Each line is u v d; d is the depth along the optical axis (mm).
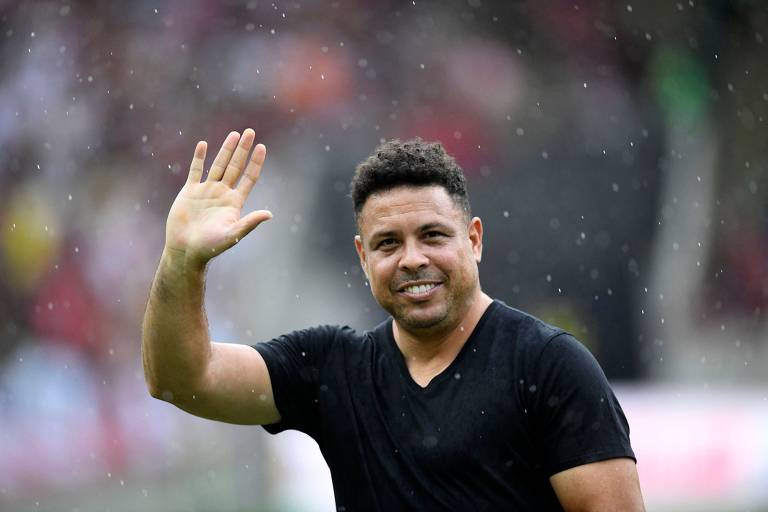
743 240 43875
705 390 32344
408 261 9734
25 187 38750
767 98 48531
